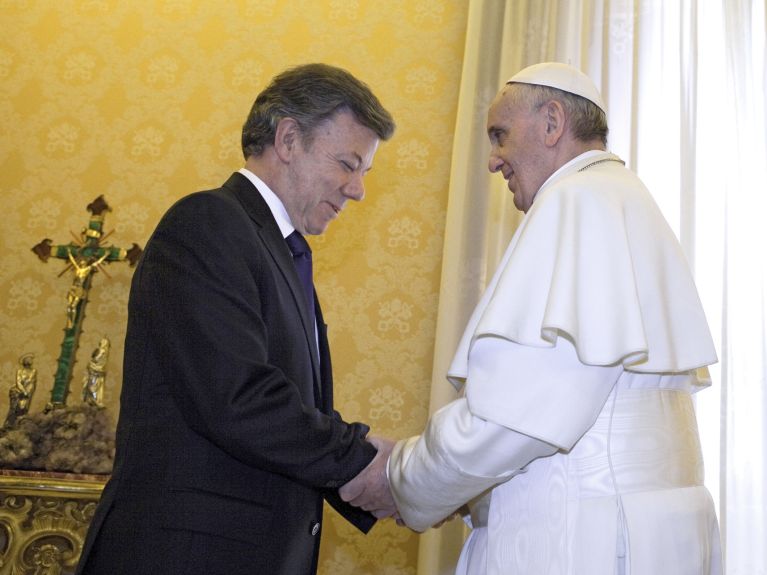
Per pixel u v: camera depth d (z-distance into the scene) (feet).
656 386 5.87
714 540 5.82
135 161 13.70
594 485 5.48
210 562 5.48
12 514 10.69
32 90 14.14
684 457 5.74
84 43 14.32
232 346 5.63
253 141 7.11
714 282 11.62
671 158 12.25
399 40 13.93
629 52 12.72
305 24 14.15
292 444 5.70
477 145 12.55
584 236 5.75
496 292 5.70
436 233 12.99
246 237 6.18
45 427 11.16
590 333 5.34
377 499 6.30
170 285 5.85
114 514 5.60
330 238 13.03
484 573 5.69
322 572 11.70
